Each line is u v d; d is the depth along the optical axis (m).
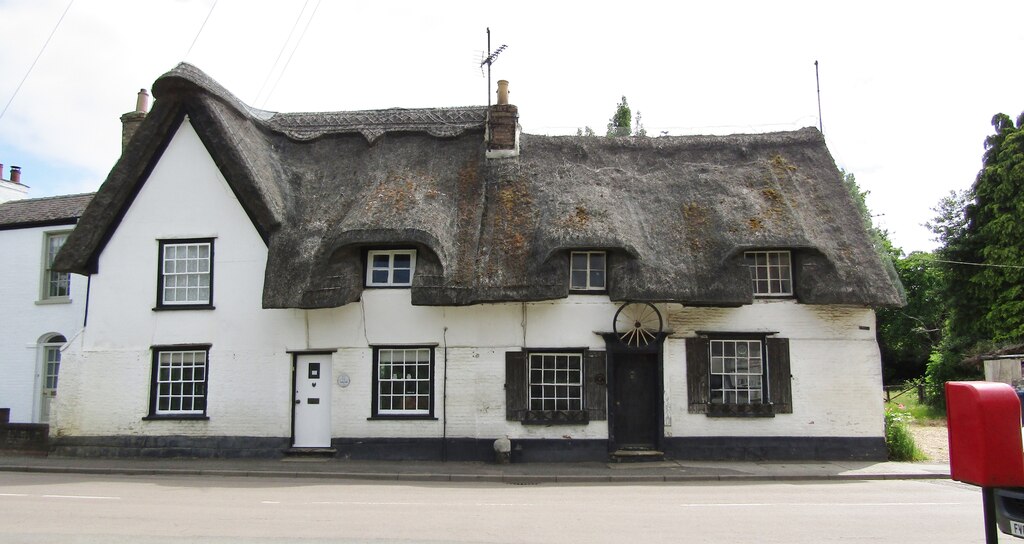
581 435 17.52
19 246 22.47
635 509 11.33
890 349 46.81
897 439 18.00
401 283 18.12
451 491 13.48
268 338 18.19
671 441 17.62
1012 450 5.50
